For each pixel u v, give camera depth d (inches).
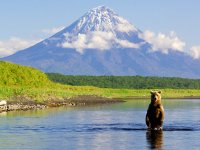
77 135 1867.6
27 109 3371.1
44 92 4699.8
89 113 3058.6
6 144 1641.2
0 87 4532.5
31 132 1955.0
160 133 1931.6
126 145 1622.8
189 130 2032.5
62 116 2746.1
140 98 6299.2
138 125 2255.2
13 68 5851.4
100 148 1566.2
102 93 6422.2
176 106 4104.3
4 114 2854.3
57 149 1545.3
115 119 2591.0
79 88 6574.8
